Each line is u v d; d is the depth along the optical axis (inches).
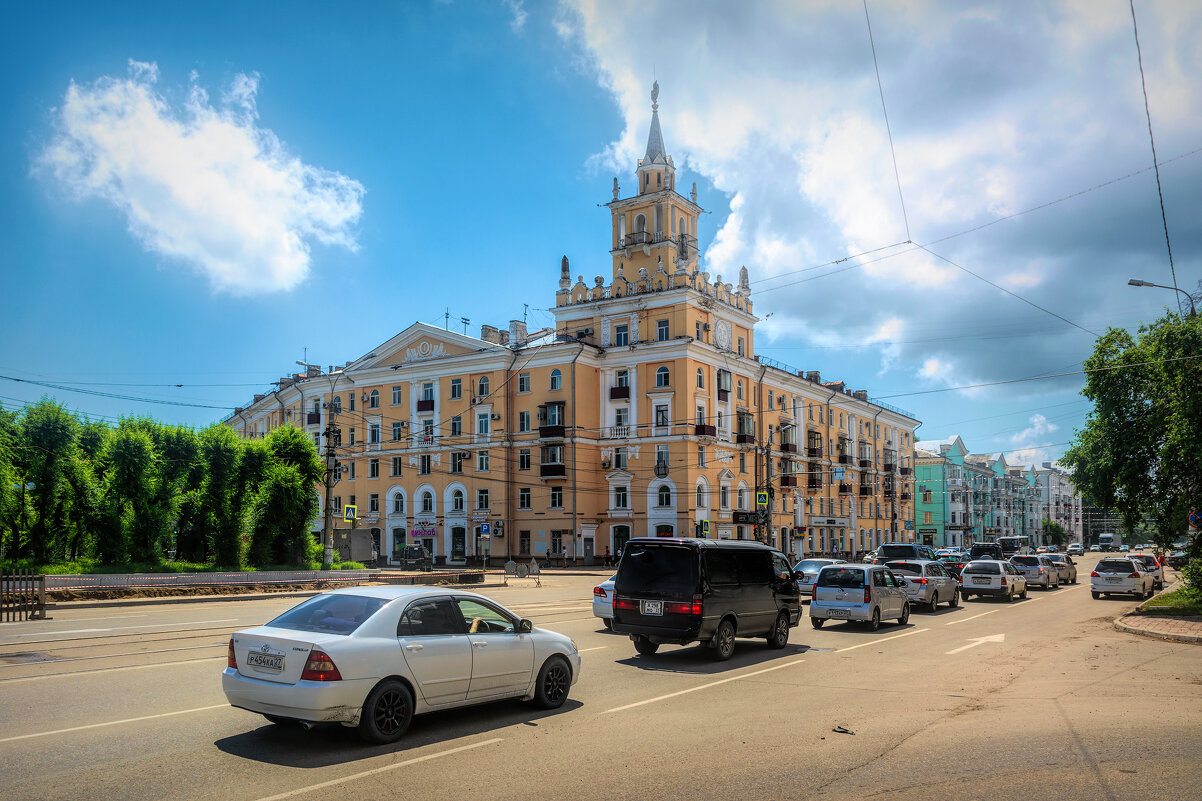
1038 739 333.4
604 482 2265.0
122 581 1055.0
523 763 296.8
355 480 2652.6
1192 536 1037.2
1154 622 815.1
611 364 2279.8
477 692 356.5
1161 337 967.0
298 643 307.9
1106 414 1043.9
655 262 2315.5
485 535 2097.7
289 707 300.7
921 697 436.1
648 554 584.7
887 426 3393.2
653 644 601.6
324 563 1400.1
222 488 1376.7
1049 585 1567.4
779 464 2539.4
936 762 299.9
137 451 1293.1
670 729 353.7
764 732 349.1
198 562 1370.6
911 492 3548.2
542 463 2255.2
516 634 382.6
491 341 2588.6
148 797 253.1
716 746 323.9
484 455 2373.3
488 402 2375.7
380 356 2640.3
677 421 2146.9
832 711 396.5
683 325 2178.9
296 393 2901.1
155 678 454.3
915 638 730.2
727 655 582.9
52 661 513.7
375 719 315.9
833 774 285.1
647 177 2386.8
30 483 1249.4
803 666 555.5
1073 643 690.8
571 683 407.5
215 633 669.3
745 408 2400.3
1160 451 983.0
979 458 4825.3
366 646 315.9
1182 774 279.4
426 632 342.6
